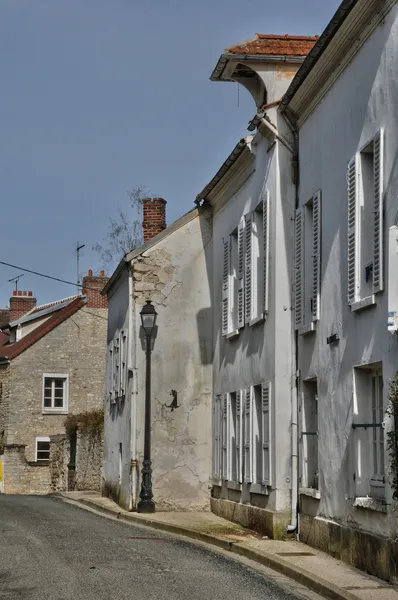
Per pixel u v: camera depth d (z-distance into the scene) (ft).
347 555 45.29
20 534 58.23
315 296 52.39
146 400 77.56
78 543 53.88
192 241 83.35
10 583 38.88
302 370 55.62
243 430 67.51
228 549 54.29
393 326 39.17
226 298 75.15
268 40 66.90
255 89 69.56
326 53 48.60
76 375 163.84
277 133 59.11
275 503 57.21
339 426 47.44
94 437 111.86
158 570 43.62
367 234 44.86
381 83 42.22
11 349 170.81
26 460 149.07
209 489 80.23
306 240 55.83
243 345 68.54
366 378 45.37
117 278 92.12
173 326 82.23
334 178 49.80
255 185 65.77
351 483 45.27
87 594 36.37
